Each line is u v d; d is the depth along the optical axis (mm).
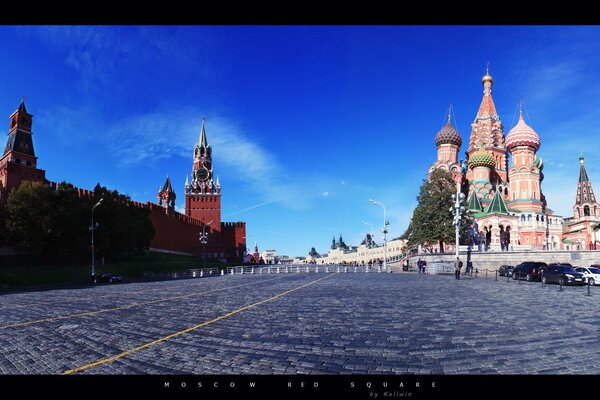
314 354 8531
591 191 94125
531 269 35094
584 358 8094
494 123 95500
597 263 48125
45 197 50781
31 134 67125
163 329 11594
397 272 59281
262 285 32156
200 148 141250
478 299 19391
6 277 42344
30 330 11914
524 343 9414
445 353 8539
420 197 62938
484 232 76438
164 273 63688
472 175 88750
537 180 83000
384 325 11922
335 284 32031
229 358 8273
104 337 10562
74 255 54562
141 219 68562
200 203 135625
